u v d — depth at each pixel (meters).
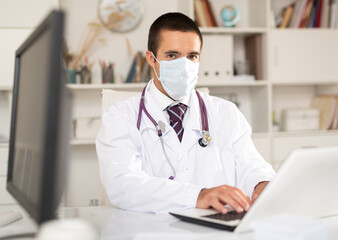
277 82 3.29
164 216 1.17
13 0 2.94
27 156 0.90
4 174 2.81
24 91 0.98
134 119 1.64
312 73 3.36
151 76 3.17
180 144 1.60
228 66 3.22
